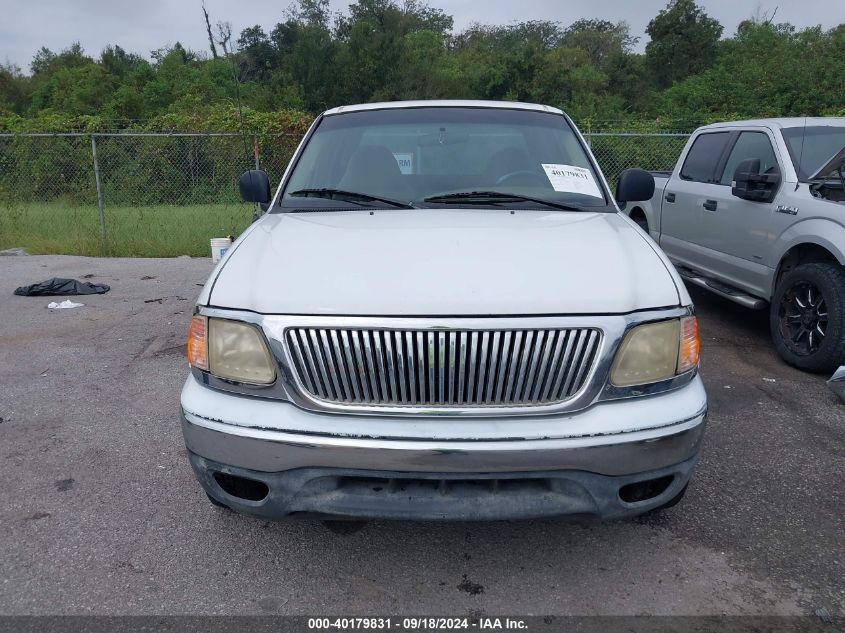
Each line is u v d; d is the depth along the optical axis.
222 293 2.50
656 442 2.30
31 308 6.84
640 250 2.72
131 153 12.57
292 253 2.67
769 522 3.01
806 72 24.14
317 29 37.53
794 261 5.15
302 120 13.44
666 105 26.81
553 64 43.16
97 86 40.53
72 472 3.48
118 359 5.27
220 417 2.37
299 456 2.28
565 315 2.27
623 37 73.06
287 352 2.31
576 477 2.27
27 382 4.77
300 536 2.92
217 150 12.81
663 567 2.70
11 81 55.31
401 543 2.87
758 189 5.41
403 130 3.84
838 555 2.77
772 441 3.81
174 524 3.01
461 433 2.22
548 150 3.75
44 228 11.28
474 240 2.72
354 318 2.26
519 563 2.73
